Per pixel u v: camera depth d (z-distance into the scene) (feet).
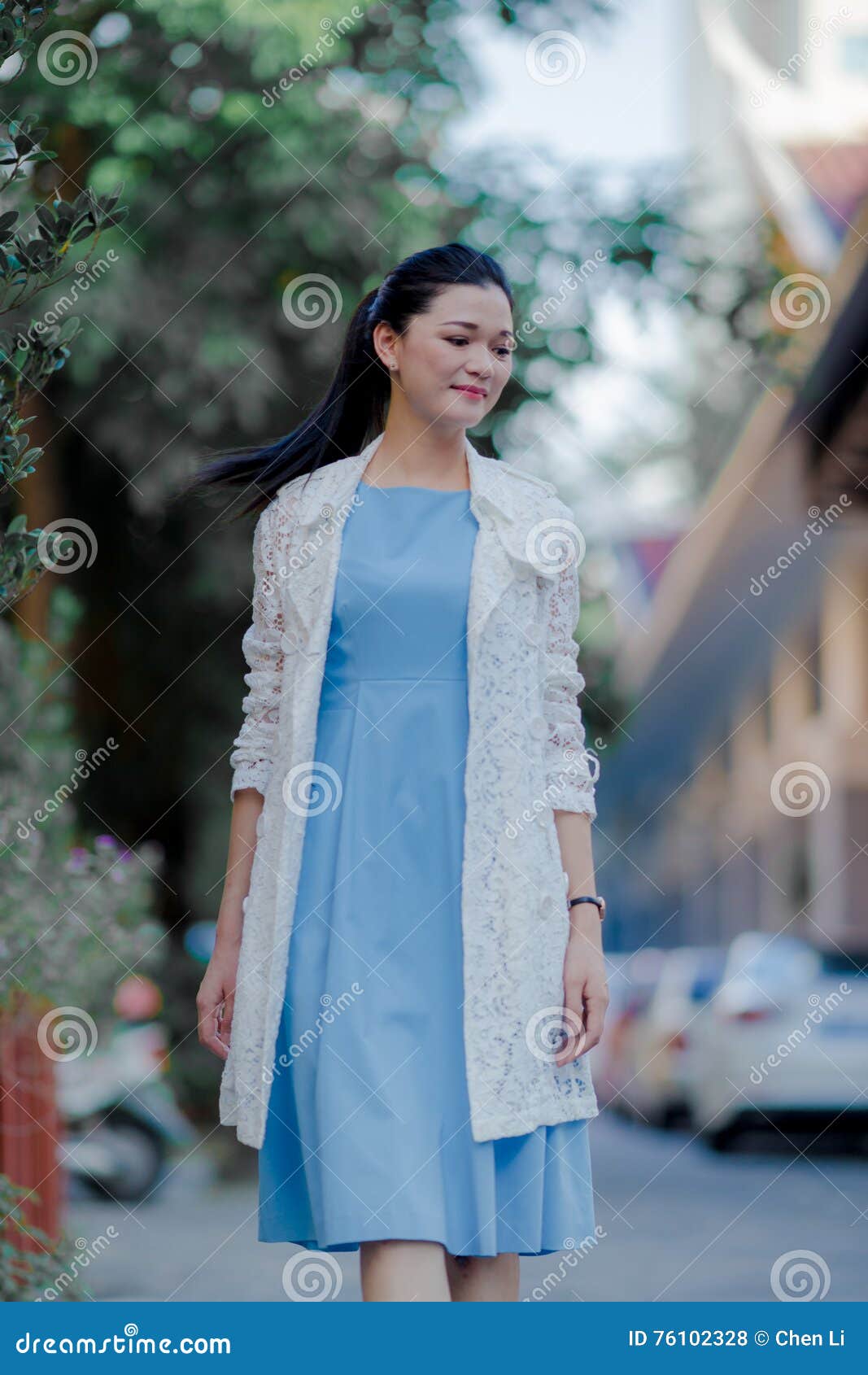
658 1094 74.28
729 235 48.11
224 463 15.88
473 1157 13.91
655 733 150.20
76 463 54.49
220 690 56.95
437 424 14.89
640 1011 84.28
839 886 102.01
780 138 60.75
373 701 14.35
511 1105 13.94
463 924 14.06
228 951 15.08
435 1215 13.66
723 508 80.79
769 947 65.98
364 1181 13.64
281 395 46.42
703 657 119.75
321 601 14.55
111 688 57.31
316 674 14.43
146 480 46.47
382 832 14.20
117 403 46.34
